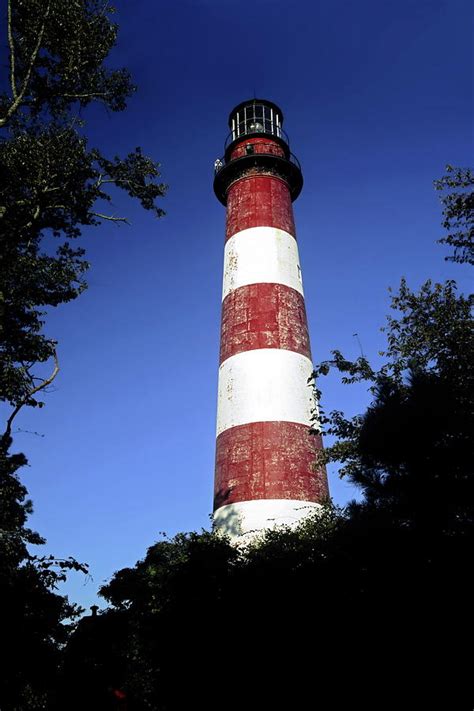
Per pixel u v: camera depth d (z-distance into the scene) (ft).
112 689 61.00
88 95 66.03
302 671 38.93
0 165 59.21
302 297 95.25
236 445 79.41
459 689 32.24
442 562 32.50
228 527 74.02
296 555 46.80
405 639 33.65
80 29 61.98
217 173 108.68
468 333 53.88
